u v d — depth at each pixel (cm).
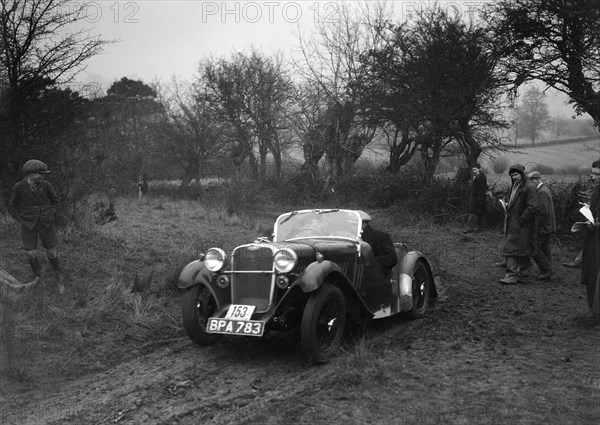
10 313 627
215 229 1334
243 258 581
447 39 1614
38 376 564
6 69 1071
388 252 677
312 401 463
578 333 649
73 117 1148
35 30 1088
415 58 1669
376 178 2103
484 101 1669
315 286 536
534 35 1528
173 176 3556
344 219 684
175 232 1214
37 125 1100
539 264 945
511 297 829
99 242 1000
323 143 2397
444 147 2202
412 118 1817
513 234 905
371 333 666
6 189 1055
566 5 1405
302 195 2297
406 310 691
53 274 806
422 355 573
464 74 1583
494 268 1046
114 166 2244
